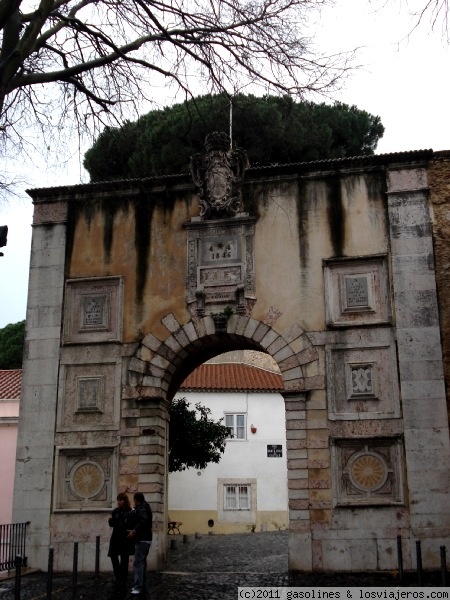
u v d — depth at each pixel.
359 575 14.45
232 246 17.23
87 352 17.33
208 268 17.22
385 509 14.90
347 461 15.41
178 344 16.95
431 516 14.64
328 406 15.71
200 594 12.80
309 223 16.94
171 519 31.03
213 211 17.47
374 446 15.38
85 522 16.20
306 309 16.45
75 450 16.73
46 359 17.45
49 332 17.61
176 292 17.30
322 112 26.31
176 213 17.81
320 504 15.20
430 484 14.80
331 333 16.14
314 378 15.97
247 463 31.92
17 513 16.53
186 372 18.88
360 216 16.70
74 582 12.66
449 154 16.62
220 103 22.39
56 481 16.61
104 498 16.34
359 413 15.55
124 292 17.58
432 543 14.49
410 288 15.98
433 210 16.36
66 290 17.89
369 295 16.19
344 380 15.85
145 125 25.42
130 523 13.49
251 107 22.66
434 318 15.68
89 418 16.91
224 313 16.81
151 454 16.39
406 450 15.09
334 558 14.84
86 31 13.34
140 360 17.03
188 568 16.73
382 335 15.87
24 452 16.92
